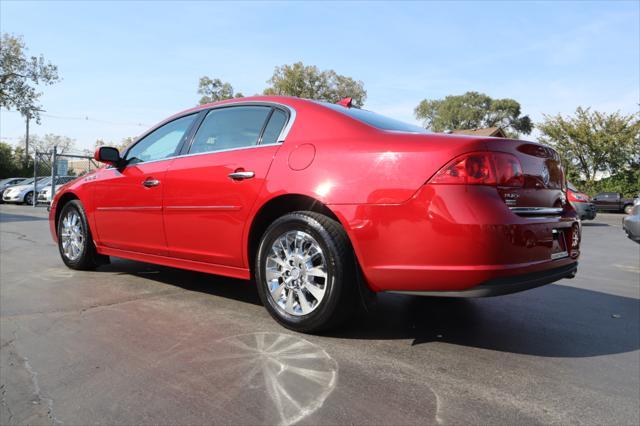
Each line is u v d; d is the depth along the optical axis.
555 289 4.47
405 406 1.99
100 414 1.90
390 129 2.89
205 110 3.71
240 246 3.12
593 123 31.34
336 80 47.19
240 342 2.69
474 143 2.41
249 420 1.86
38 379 2.21
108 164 4.36
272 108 3.25
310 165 2.79
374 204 2.52
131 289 3.90
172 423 1.83
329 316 2.69
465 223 2.32
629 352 2.73
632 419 1.95
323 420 1.86
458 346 2.74
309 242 2.80
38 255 5.64
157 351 2.55
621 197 23.14
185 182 3.45
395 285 2.53
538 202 2.69
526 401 2.08
